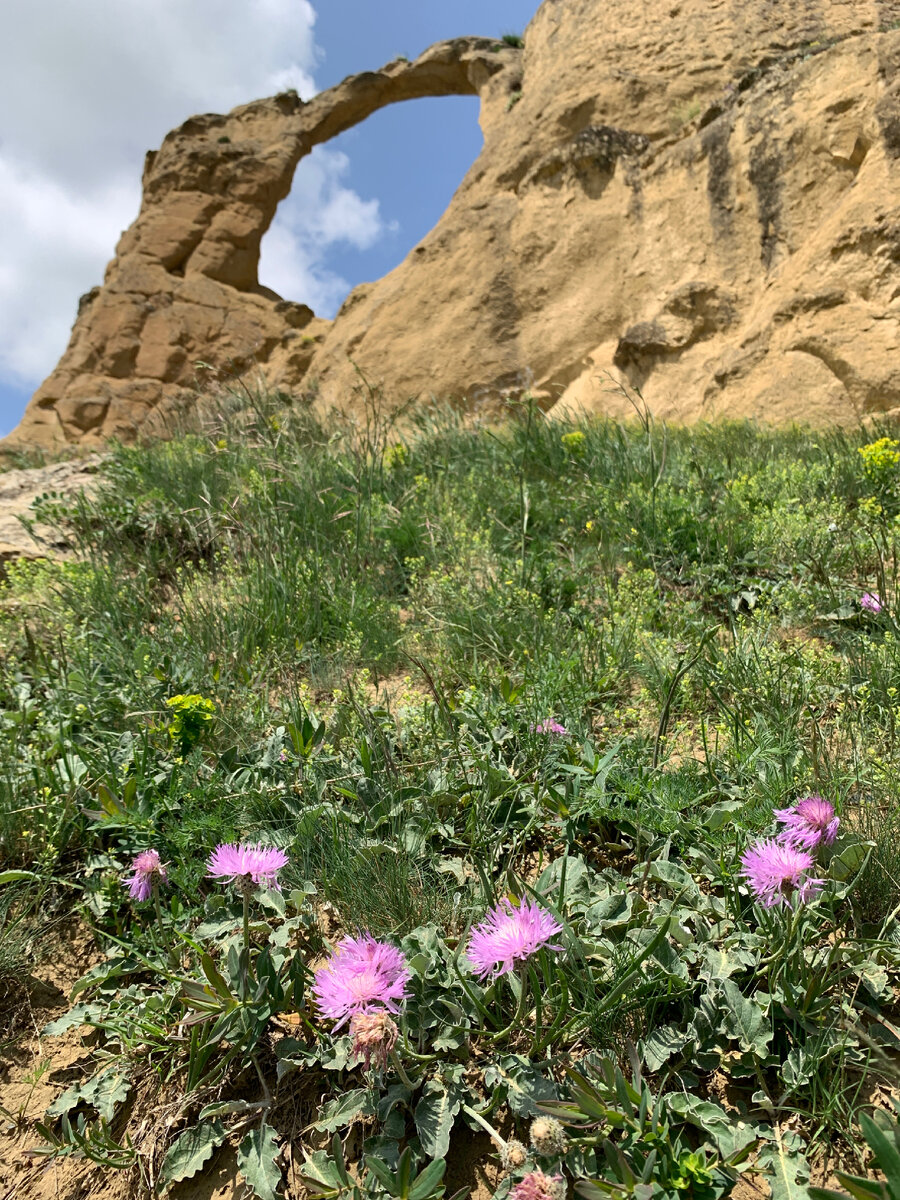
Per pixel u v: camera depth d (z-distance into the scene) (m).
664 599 3.88
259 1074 1.80
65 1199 1.75
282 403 7.50
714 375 10.28
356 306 18.78
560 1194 1.29
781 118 11.31
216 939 2.14
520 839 2.32
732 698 2.89
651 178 13.55
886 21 13.41
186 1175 1.68
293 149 22.98
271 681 3.53
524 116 16.23
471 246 15.58
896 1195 1.19
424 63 21.69
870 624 3.39
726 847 2.07
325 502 5.21
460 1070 1.67
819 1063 1.61
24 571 4.48
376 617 3.89
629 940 1.83
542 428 6.70
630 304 13.15
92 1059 2.01
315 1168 1.59
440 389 14.77
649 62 14.59
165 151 23.17
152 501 5.46
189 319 20.98
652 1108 1.54
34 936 2.33
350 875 2.18
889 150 9.64
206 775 2.64
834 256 9.58
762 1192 1.50
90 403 20.34
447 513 5.03
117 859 2.51
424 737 2.74
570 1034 1.72
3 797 2.61
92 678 3.34
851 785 2.28
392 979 1.56
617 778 2.28
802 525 4.19
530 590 3.94
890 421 7.68
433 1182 1.40
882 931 1.84
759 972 1.76
